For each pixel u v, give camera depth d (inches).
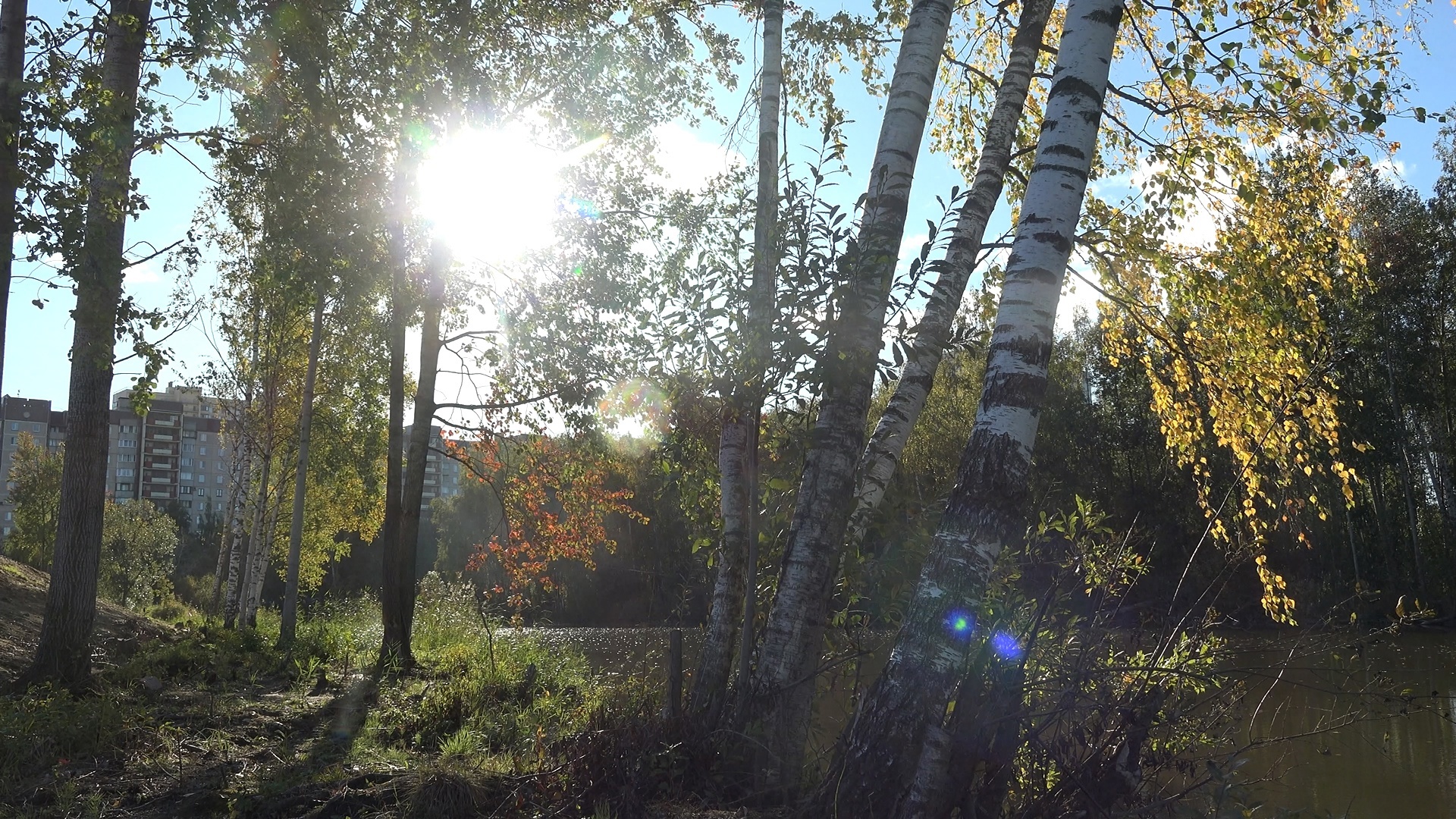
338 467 957.2
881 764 161.6
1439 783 321.1
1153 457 1010.7
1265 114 279.3
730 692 239.0
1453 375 1072.2
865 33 364.8
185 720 335.6
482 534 1952.5
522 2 505.0
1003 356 167.3
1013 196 384.8
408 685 466.0
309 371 680.4
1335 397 306.8
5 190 339.0
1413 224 1035.9
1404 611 206.5
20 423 4008.4
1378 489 1101.1
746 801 206.8
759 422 247.6
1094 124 175.9
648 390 272.4
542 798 215.8
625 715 237.5
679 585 354.3
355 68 418.3
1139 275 347.3
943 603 160.7
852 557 241.8
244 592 860.6
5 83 349.4
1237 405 313.9
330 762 281.0
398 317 578.6
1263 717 345.1
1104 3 179.5
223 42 368.5
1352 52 298.4
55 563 382.6
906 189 256.8
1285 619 244.4
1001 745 163.2
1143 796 197.5
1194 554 223.0
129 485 4269.2
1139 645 194.4
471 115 478.3
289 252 418.9
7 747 261.6
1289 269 315.9
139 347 366.0
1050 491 240.2
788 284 222.5
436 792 219.5
